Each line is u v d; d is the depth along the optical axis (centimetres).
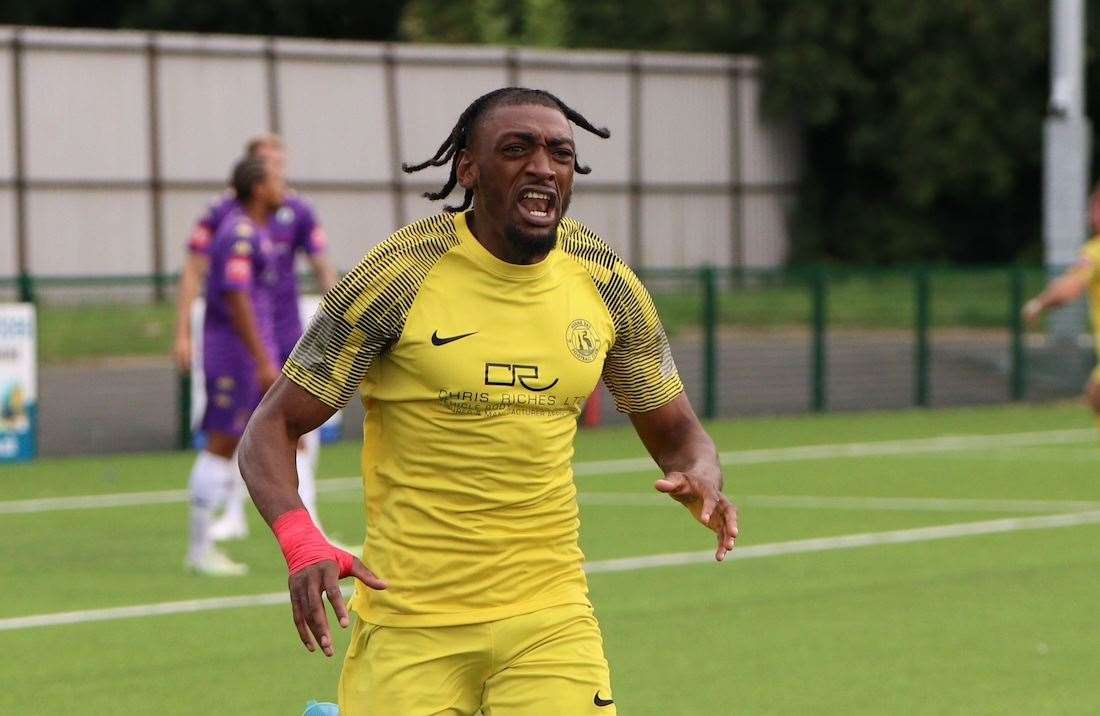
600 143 6831
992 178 7012
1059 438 3400
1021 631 1491
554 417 734
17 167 5772
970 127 6969
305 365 724
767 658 1384
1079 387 4356
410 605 732
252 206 1772
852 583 1730
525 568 736
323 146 6259
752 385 4006
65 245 5856
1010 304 4294
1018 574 1781
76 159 5862
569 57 6725
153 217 5997
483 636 731
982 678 1313
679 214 7044
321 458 3041
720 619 1545
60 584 1744
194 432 3181
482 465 724
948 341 4244
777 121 7256
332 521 2192
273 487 716
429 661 731
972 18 6900
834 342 4106
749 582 1736
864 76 7200
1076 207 4578
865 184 7419
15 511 2327
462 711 743
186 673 1343
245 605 1625
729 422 3797
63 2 7644
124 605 1627
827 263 7350
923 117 6994
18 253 5781
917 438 3400
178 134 6019
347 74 6288
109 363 3256
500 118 705
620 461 2964
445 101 6462
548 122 704
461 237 723
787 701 1240
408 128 6400
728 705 1229
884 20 6969
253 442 726
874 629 1501
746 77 7181
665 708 1220
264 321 1784
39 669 1355
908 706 1226
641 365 777
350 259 6322
